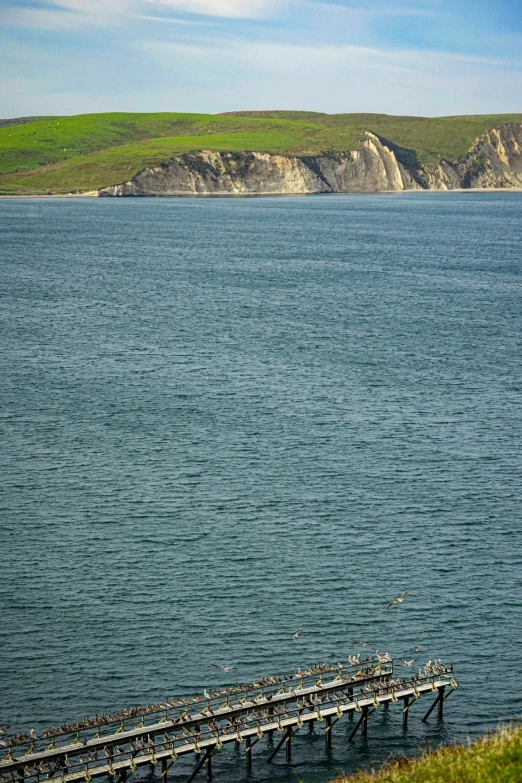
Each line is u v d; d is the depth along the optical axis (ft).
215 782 172.14
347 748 181.88
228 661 197.98
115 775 174.09
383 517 264.93
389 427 341.21
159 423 339.36
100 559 236.43
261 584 227.20
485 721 186.19
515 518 266.36
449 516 266.77
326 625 211.61
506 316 575.79
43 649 198.70
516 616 216.95
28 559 235.20
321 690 183.62
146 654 198.70
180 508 266.98
